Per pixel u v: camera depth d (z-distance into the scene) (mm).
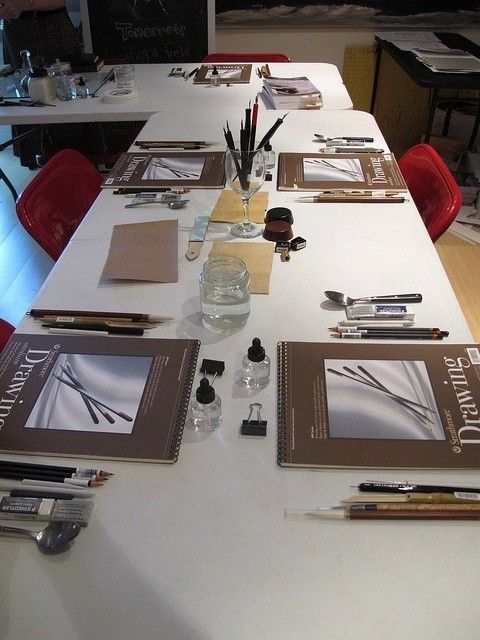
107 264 1360
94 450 906
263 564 758
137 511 827
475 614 704
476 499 828
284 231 1458
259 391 1020
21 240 3178
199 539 789
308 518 813
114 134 3465
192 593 729
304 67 2990
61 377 1045
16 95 2658
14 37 3230
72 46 3342
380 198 1655
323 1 3828
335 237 1485
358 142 2027
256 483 863
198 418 962
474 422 945
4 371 1062
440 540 785
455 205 1667
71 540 781
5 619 706
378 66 3945
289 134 2117
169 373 1045
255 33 3959
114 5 3562
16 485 867
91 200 1989
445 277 1315
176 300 1249
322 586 733
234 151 1459
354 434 928
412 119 4191
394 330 1136
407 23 3893
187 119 2311
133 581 742
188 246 1448
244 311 1163
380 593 726
